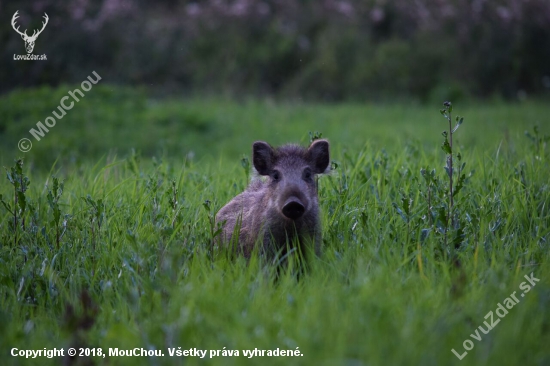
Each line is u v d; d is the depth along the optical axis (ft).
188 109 102.12
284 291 30.37
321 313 26.58
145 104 102.12
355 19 140.67
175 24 131.64
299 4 144.05
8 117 92.58
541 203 41.06
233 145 86.63
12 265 34.63
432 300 28.60
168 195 40.96
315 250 36.27
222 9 135.74
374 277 30.48
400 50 131.85
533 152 50.75
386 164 47.62
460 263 32.68
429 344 24.77
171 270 29.32
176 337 25.85
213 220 37.32
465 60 133.80
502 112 107.96
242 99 122.62
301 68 133.08
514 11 135.95
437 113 109.91
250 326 26.22
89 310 27.73
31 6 122.42
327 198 41.52
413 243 35.68
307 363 23.58
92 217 38.50
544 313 27.76
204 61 130.41
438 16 139.74
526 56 134.62
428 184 37.29
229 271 32.60
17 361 26.30
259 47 131.54
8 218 41.27
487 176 45.60
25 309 31.48
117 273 34.47
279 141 87.71
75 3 124.67
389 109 113.80
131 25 126.41
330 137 85.66
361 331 25.41
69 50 120.26
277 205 35.63
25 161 75.82
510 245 35.35
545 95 130.72
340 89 130.21
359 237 36.24
